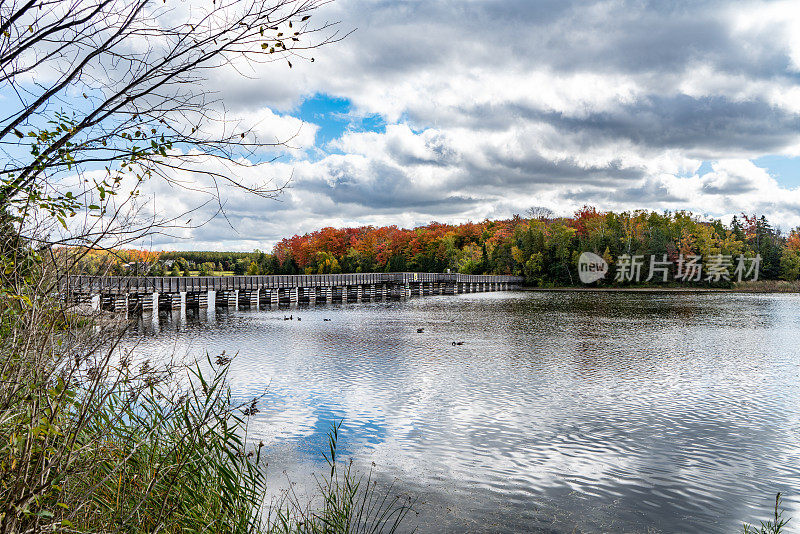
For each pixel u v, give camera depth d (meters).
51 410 2.39
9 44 2.28
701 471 8.86
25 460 2.20
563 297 59.50
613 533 6.82
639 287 80.00
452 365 17.72
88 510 2.90
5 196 2.32
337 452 9.39
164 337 24.19
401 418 11.52
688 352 20.73
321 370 16.59
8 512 2.18
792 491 8.12
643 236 87.50
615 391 14.21
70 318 2.46
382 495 7.73
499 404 12.80
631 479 8.52
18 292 2.23
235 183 2.67
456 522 6.98
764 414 12.13
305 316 35.88
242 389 13.75
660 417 11.83
